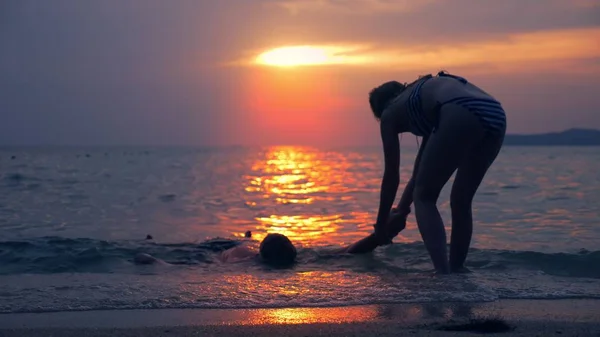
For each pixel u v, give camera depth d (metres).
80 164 42.59
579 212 10.53
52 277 4.71
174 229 9.07
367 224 9.44
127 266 5.34
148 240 7.02
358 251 5.66
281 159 62.12
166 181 22.80
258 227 9.23
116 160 55.22
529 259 5.30
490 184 18.27
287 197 15.20
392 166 4.61
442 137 4.18
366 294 3.89
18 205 12.73
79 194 15.90
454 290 3.94
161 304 3.70
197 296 3.88
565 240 7.25
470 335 2.82
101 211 11.78
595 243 6.98
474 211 10.70
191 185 20.45
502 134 4.30
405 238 7.25
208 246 6.40
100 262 5.49
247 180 23.69
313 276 4.64
